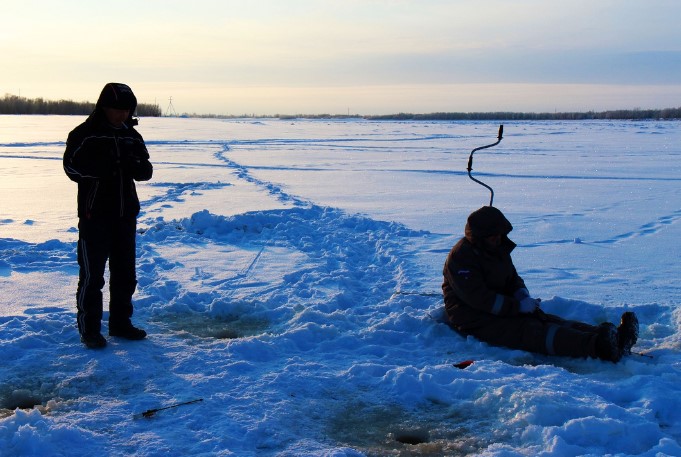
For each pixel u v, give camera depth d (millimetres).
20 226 10133
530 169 21891
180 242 8961
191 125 70688
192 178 17984
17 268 7332
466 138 45719
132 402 4004
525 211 12398
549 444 3441
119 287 5047
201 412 3871
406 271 7371
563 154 29375
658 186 16781
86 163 4699
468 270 5137
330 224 10258
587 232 10164
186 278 7059
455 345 5121
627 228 10523
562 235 9914
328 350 5008
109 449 3426
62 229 9883
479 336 5168
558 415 3760
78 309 4922
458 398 4172
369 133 54594
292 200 13586
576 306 5750
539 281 7051
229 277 7117
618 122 99500
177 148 31766
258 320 5746
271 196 14211
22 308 5852
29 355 4734
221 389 4234
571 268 7711
